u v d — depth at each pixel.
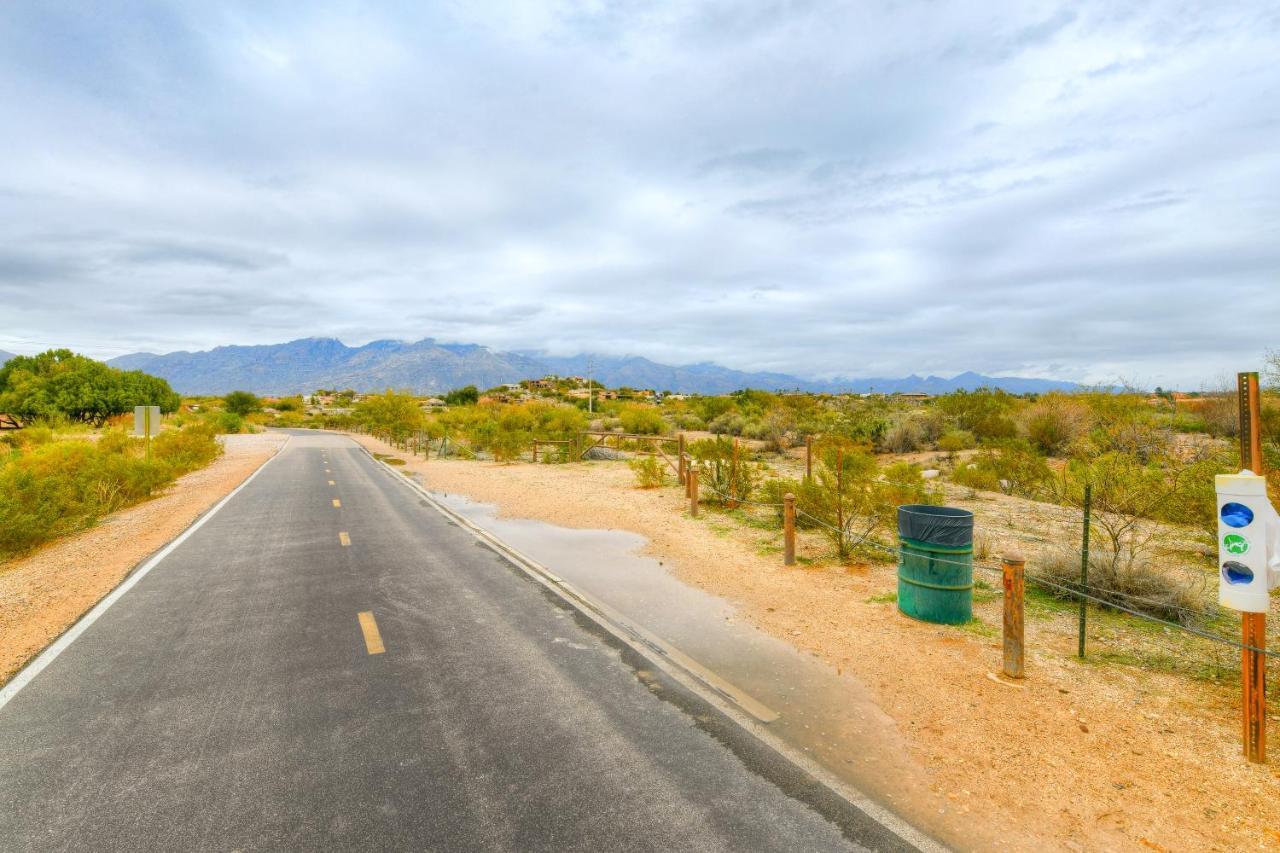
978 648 5.92
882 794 3.70
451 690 5.07
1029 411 23.62
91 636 6.27
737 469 14.57
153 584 8.23
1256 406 3.92
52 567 9.15
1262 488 3.82
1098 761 4.01
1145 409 20.98
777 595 7.69
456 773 3.88
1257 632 3.92
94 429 49.25
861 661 5.67
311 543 10.92
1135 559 7.32
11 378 57.59
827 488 10.60
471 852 3.16
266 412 108.75
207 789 3.68
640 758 4.08
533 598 7.66
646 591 7.94
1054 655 5.72
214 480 21.14
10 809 3.48
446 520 13.34
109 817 3.41
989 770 3.94
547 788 3.72
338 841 3.23
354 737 4.30
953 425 26.36
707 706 4.83
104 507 14.11
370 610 7.17
